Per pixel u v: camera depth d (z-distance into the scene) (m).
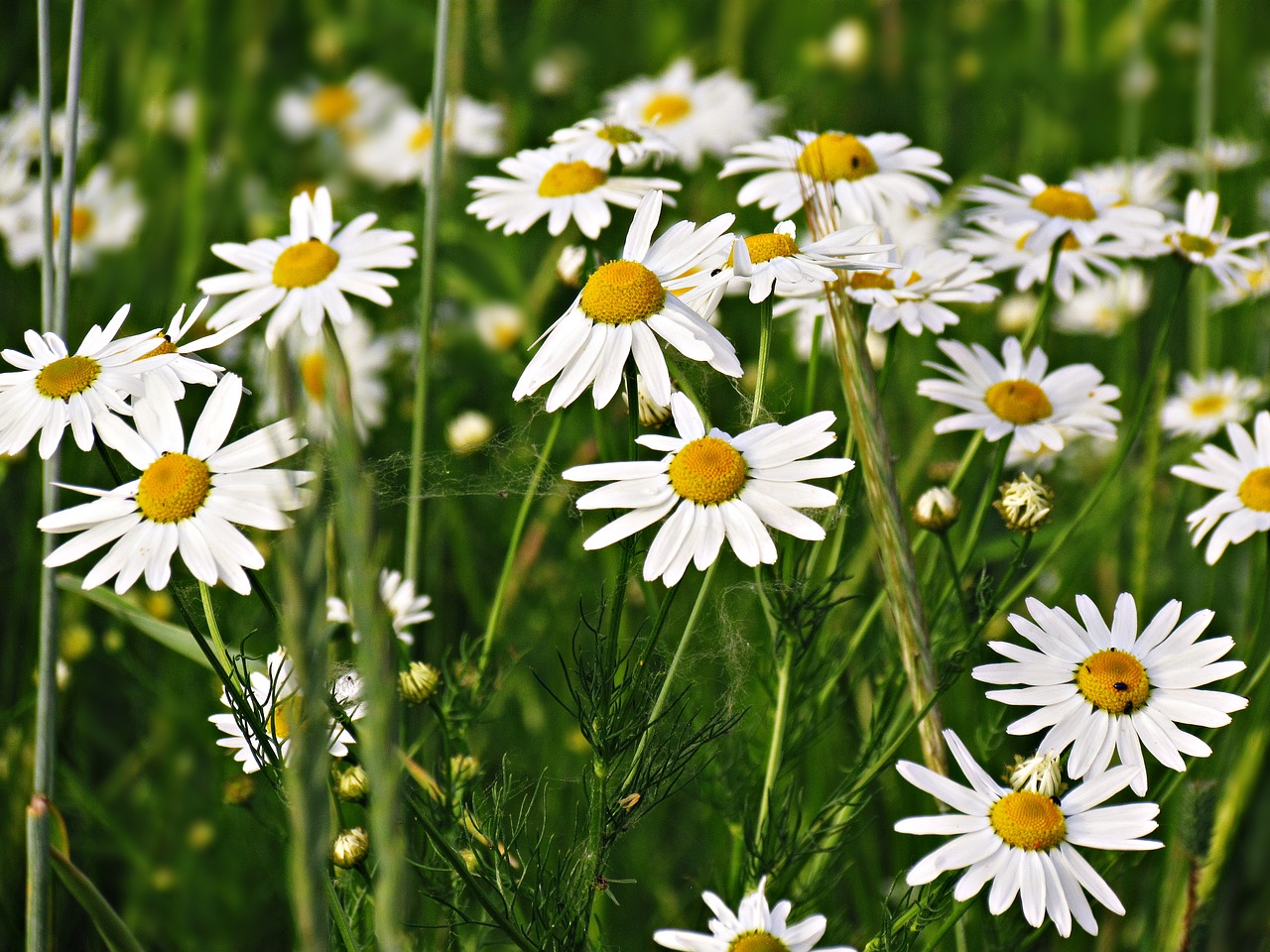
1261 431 0.78
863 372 0.72
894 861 0.81
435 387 1.02
